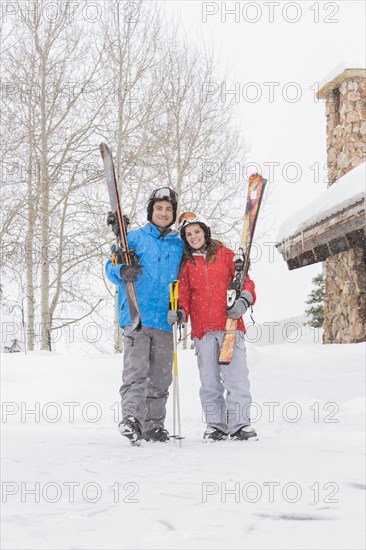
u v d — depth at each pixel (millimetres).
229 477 2559
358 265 12898
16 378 7898
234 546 1507
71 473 2670
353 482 2439
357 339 12750
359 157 14258
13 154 17844
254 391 6852
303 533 1645
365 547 1507
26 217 17672
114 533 1624
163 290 4684
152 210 4840
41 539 1558
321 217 10617
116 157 18016
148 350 4578
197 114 19438
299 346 9578
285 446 3889
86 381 7645
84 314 18344
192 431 5320
